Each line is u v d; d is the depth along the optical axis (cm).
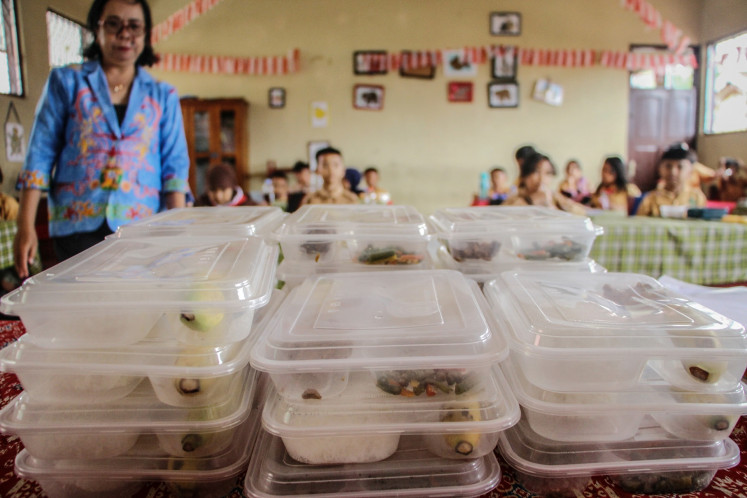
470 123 568
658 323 59
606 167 339
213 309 57
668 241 238
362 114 562
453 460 56
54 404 58
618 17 555
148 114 182
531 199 271
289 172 562
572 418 57
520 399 58
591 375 57
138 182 182
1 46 381
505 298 70
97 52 176
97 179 175
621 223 243
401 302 67
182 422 56
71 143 174
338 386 55
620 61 561
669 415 59
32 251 176
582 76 566
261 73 553
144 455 58
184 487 57
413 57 555
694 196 296
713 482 60
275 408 57
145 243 78
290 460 57
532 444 59
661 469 57
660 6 570
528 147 364
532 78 563
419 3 549
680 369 58
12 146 383
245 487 55
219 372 55
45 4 414
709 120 574
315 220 97
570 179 510
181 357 56
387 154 569
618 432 58
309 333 57
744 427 70
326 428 53
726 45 548
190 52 545
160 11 525
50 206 181
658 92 574
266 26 547
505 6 551
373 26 551
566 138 574
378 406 55
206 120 530
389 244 91
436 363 54
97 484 58
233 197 304
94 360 56
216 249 74
